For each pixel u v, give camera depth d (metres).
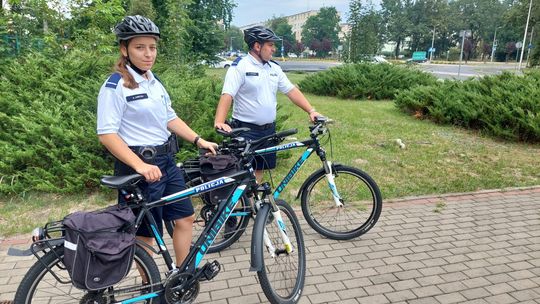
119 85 2.44
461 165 6.50
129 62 2.51
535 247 3.91
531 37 57.56
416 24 87.62
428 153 7.12
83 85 5.83
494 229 4.30
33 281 2.24
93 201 4.75
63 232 2.22
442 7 85.38
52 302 2.41
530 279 3.37
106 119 2.41
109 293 2.32
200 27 16.19
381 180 5.75
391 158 6.79
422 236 4.12
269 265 2.88
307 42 103.62
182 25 10.88
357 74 14.16
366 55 17.91
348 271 3.46
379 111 11.25
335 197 3.94
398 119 10.12
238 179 2.81
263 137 3.66
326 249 3.84
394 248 3.87
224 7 18.02
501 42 79.69
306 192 4.05
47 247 2.16
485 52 81.81
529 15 49.22
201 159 3.05
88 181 4.90
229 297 3.07
